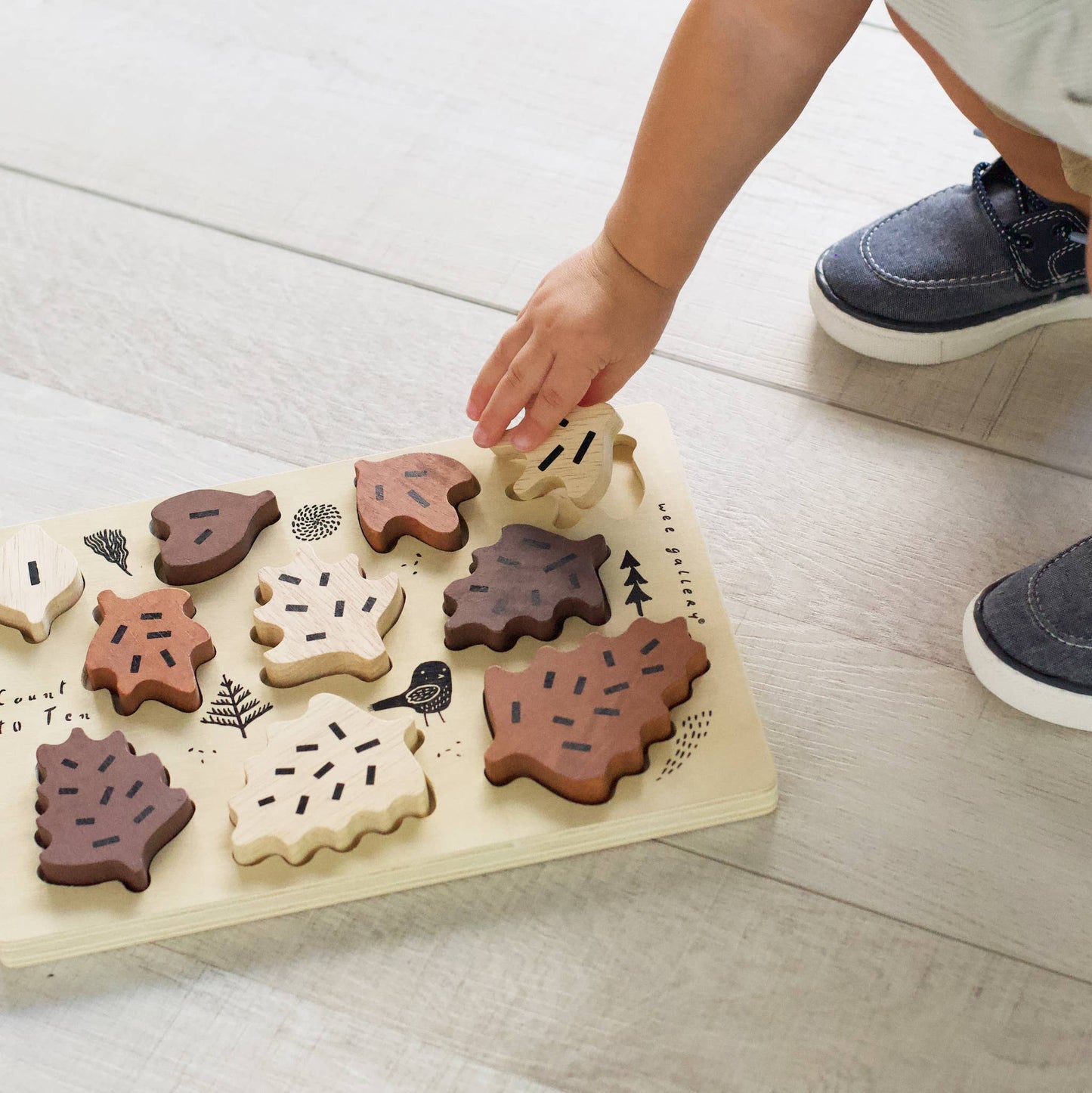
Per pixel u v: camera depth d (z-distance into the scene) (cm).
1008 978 99
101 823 99
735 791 101
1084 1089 97
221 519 107
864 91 131
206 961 99
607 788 100
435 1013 98
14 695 103
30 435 116
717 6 99
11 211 127
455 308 122
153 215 126
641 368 118
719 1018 98
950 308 116
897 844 102
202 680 104
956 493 113
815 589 110
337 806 99
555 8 137
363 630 103
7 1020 98
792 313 121
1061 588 103
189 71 134
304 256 124
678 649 102
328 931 100
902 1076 97
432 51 135
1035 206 114
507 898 101
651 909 100
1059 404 116
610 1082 97
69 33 136
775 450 115
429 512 107
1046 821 103
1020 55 92
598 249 108
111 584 106
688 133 102
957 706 106
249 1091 97
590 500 107
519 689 101
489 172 128
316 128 131
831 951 100
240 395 118
